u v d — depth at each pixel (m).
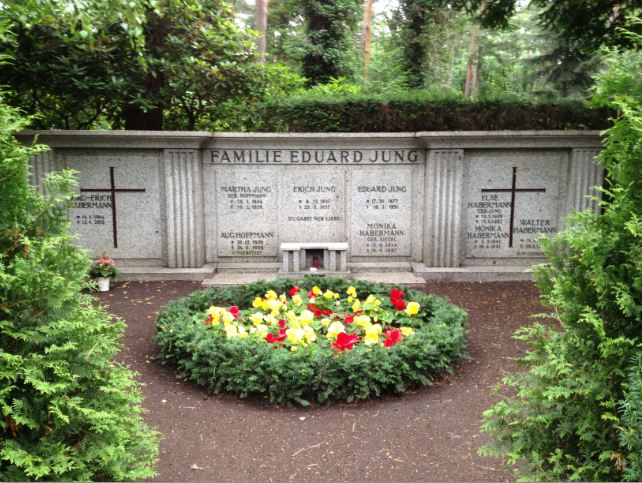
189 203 8.58
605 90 2.45
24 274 2.15
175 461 3.56
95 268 7.83
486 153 8.67
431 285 8.35
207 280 8.35
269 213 8.92
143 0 7.33
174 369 5.07
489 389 4.69
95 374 2.40
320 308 6.08
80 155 8.48
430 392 4.63
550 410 2.45
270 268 8.88
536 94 16.66
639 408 2.02
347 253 9.01
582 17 9.30
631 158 2.23
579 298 2.29
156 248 8.77
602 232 2.26
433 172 8.60
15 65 8.05
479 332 6.22
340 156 8.79
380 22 28.14
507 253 8.91
